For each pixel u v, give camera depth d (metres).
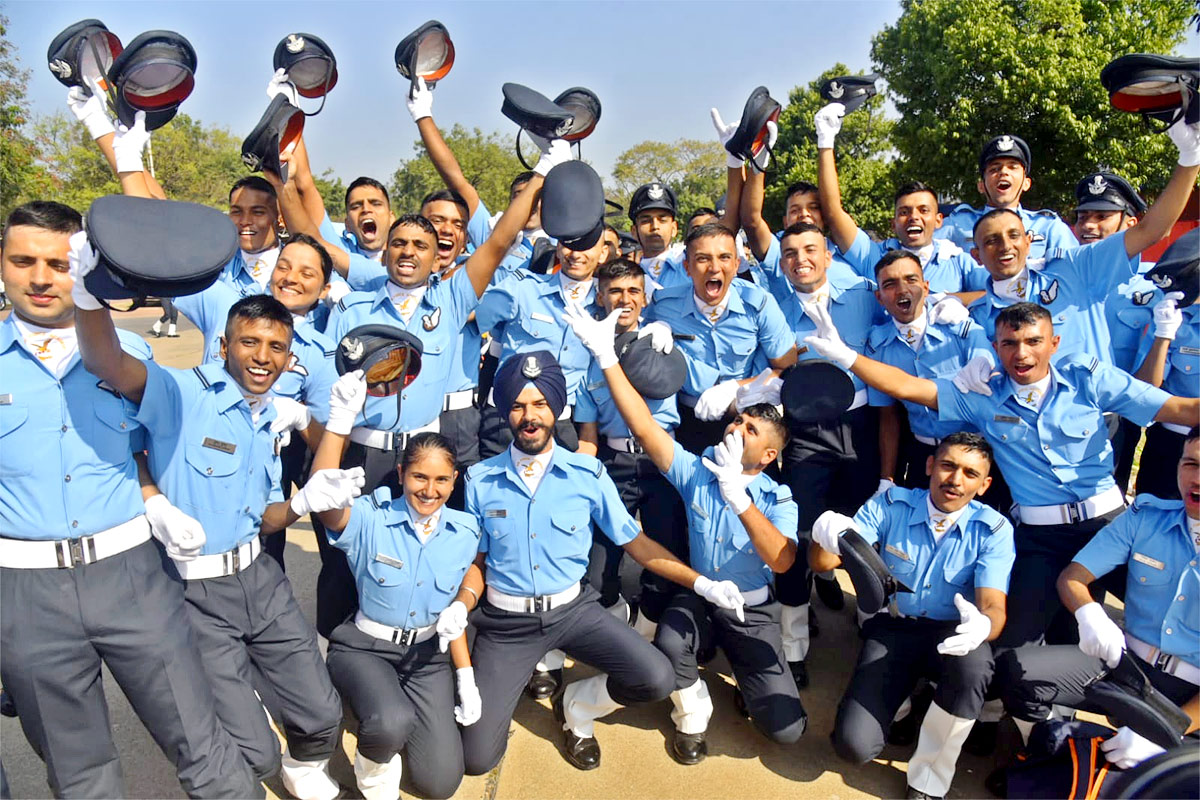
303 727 3.01
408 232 3.94
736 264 4.32
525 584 3.38
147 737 3.43
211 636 2.93
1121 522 3.22
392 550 3.23
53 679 2.56
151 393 2.70
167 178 46.66
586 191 3.72
